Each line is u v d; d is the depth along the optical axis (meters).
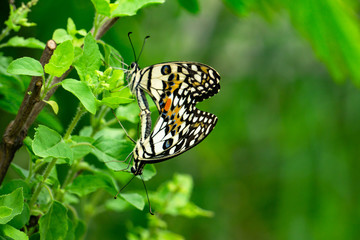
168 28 1.94
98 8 1.15
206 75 1.18
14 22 1.19
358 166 1.85
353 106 1.87
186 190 1.29
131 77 1.18
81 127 1.33
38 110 1.15
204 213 1.29
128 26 1.34
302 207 1.81
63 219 1.15
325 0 1.32
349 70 1.36
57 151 1.13
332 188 1.81
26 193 1.16
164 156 1.18
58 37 1.16
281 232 1.82
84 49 1.14
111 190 1.18
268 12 1.36
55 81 1.15
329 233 1.78
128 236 1.30
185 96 1.19
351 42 1.34
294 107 1.96
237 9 1.35
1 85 1.18
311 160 1.85
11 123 1.15
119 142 1.16
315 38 1.35
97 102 1.14
